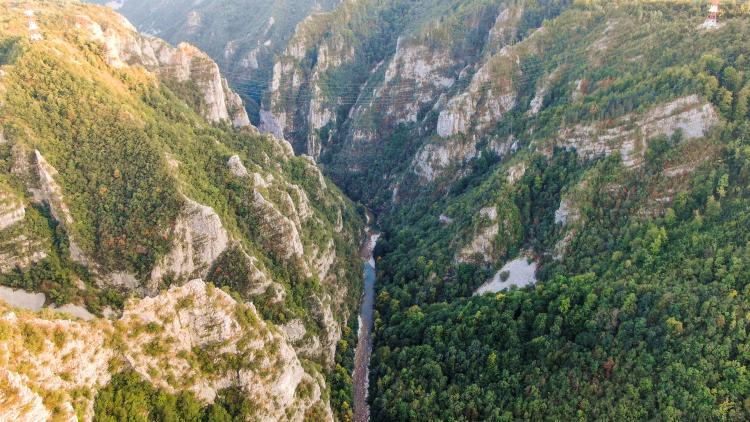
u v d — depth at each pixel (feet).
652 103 443.73
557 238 452.76
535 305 394.93
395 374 406.62
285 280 417.49
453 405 356.79
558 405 324.80
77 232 351.25
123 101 421.59
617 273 381.19
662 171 418.51
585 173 456.45
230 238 389.60
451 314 428.97
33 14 466.70
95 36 470.39
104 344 248.52
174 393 262.67
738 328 294.87
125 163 380.78
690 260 351.67
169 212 368.27
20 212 338.54
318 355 409.90
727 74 418.31
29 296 329.31
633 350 321.32
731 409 274.57
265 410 289.74
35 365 215.31
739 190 369.91
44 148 360.89
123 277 355.97
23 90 377.91
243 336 293.43
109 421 233.35
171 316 275.59
